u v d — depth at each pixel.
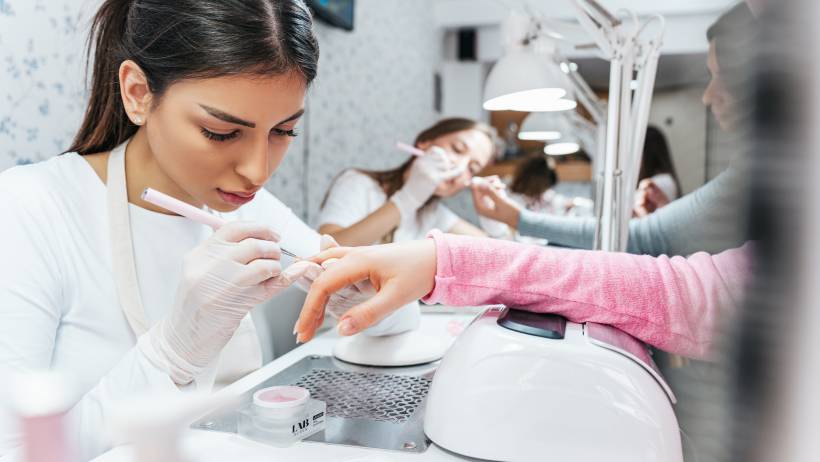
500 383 0.47
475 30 3.29
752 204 0.09
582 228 1.22
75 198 0.69
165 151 0.62
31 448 0.21
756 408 0.09
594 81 3.14
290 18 0.58
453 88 3.39
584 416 0.45
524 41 0.93
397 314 0.77
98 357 0.67
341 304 0.68
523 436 0.46
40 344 0.59
